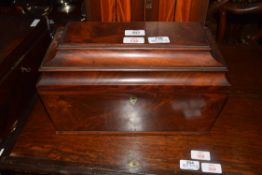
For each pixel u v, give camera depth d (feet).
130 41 2.41
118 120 2.55
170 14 3.00
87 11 3.06
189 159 2.37
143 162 2.35
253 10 4.28
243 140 2.52
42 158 2.39
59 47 2.37
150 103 2.39
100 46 2.35
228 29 5.27
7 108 2.92
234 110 2.81
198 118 2.51
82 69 2.27
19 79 3.14
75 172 2.29
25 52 3.23
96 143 2.53
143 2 2.92
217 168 2.29
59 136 2.61
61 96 2.34
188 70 2.26
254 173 2.25
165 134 2.62
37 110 2.90
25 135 2.61
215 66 2.29
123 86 2.26
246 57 3.57
